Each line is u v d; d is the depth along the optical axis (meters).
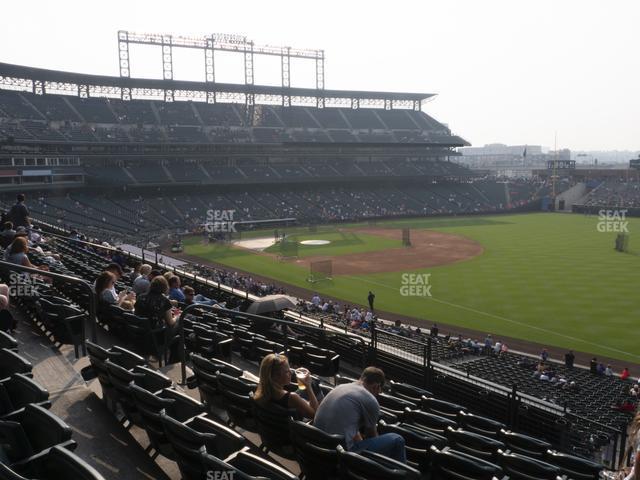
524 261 59.41
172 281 15.05
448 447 7.11
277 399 6.85
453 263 59.62
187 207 92.94
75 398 8.26
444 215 112.12
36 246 19.69
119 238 69.12
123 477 6.26
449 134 129.50
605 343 32.31
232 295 19.70
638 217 106.94
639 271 52.25
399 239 79.50
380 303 42.97
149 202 91.25
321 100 124.19
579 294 43.72
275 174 105.75
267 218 96.69
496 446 7.28
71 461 4.35
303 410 6.80
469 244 73.38
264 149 104.44
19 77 85.56
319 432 5.79
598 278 49.50
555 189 125.88
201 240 79.25
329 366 11.52
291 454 7.00
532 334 34.28
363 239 80.31
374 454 5.49
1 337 7.80
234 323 15.14
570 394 22.19
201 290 21.61
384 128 122.75
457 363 26.53
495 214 116.38
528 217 109.31
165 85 98.00
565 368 27.50
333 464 5.82
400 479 4.98
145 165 96.06
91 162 89.81
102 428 7.41
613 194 121.81
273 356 6.92
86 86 96.06
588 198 122.31
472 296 44.28
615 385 24.67
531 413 14.55
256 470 5.16
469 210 115.12
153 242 73.38
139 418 7.19
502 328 35.62
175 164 99.19
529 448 8.36
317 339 16.14
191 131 99.69
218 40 102.62
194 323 12.55
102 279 12.75
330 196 110.69
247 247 72.88
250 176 102.31
